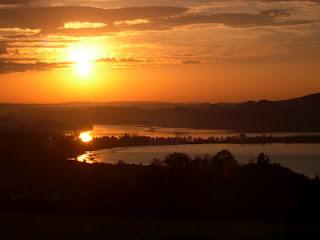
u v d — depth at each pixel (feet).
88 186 146.20
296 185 127.24
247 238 84.89
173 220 102.27
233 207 112.98
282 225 97.66
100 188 136.87
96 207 115.44
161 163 156.46
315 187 125.90
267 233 89.51
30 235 84.12
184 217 106.11
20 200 125.29
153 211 111.65
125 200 120.06
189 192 122.21
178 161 147.95
